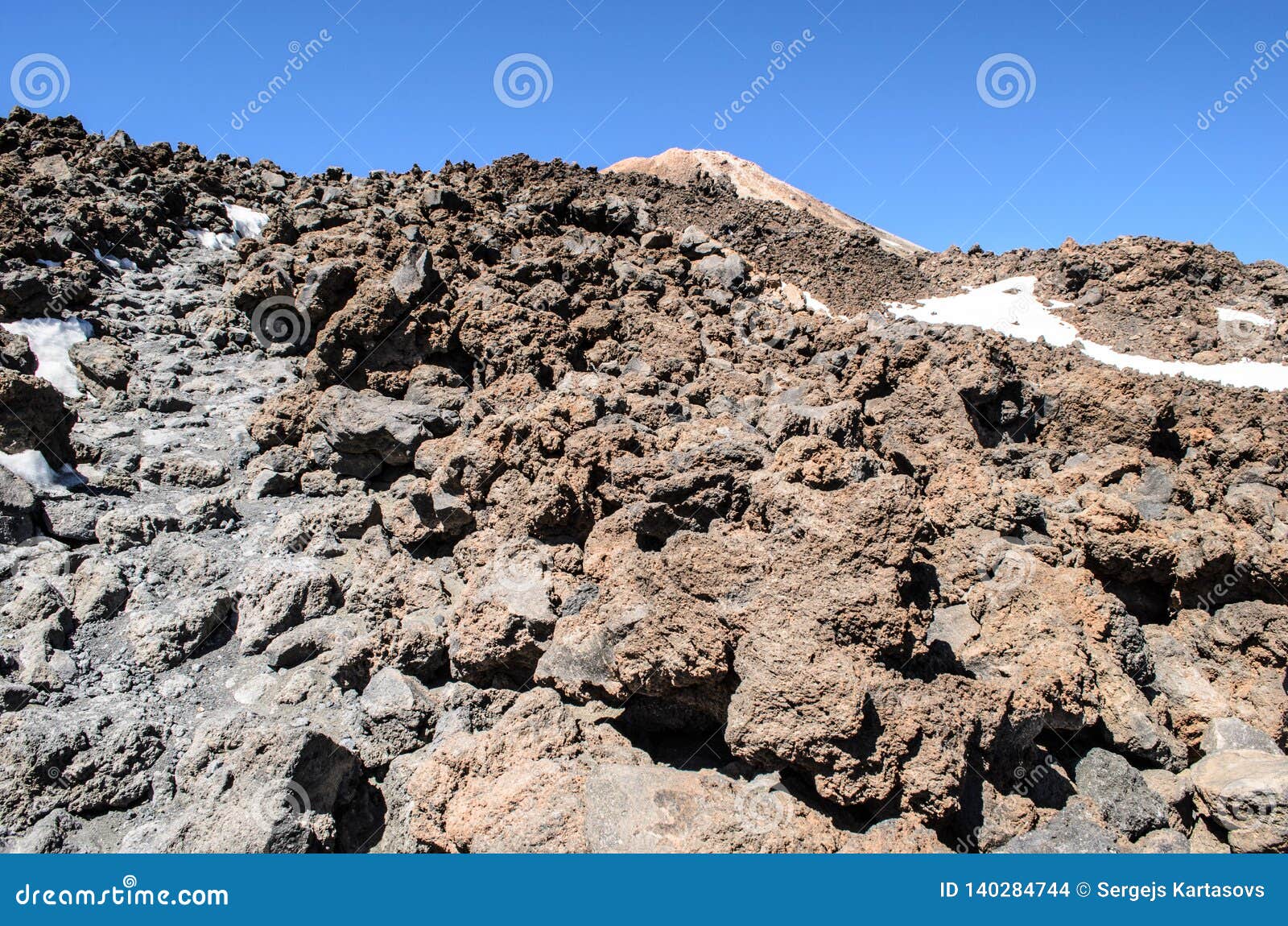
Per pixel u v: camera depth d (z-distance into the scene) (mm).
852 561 9023
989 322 41719
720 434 13828
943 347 20984
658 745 9961
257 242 22000
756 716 8578
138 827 8727
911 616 9031
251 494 14070
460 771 8969
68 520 11953
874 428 17172
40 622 10289
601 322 19203
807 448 10578
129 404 15586
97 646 10508
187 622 10750
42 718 9094
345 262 18203
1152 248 47688
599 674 10086
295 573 11578
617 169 107938
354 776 9352
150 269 20938
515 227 24078
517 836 8133
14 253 17750
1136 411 21000
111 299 18469
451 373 16500
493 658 10664
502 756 8992
